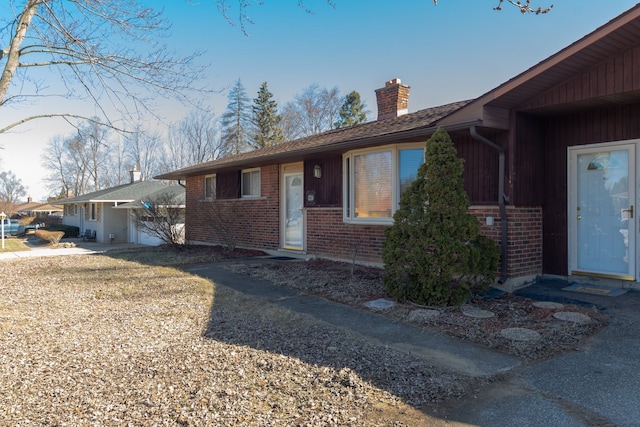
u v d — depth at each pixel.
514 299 6.30
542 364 4.06
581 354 4.27
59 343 4.71
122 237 24.25
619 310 5.54
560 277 7.16
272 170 12.84
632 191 6.38
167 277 8.91
